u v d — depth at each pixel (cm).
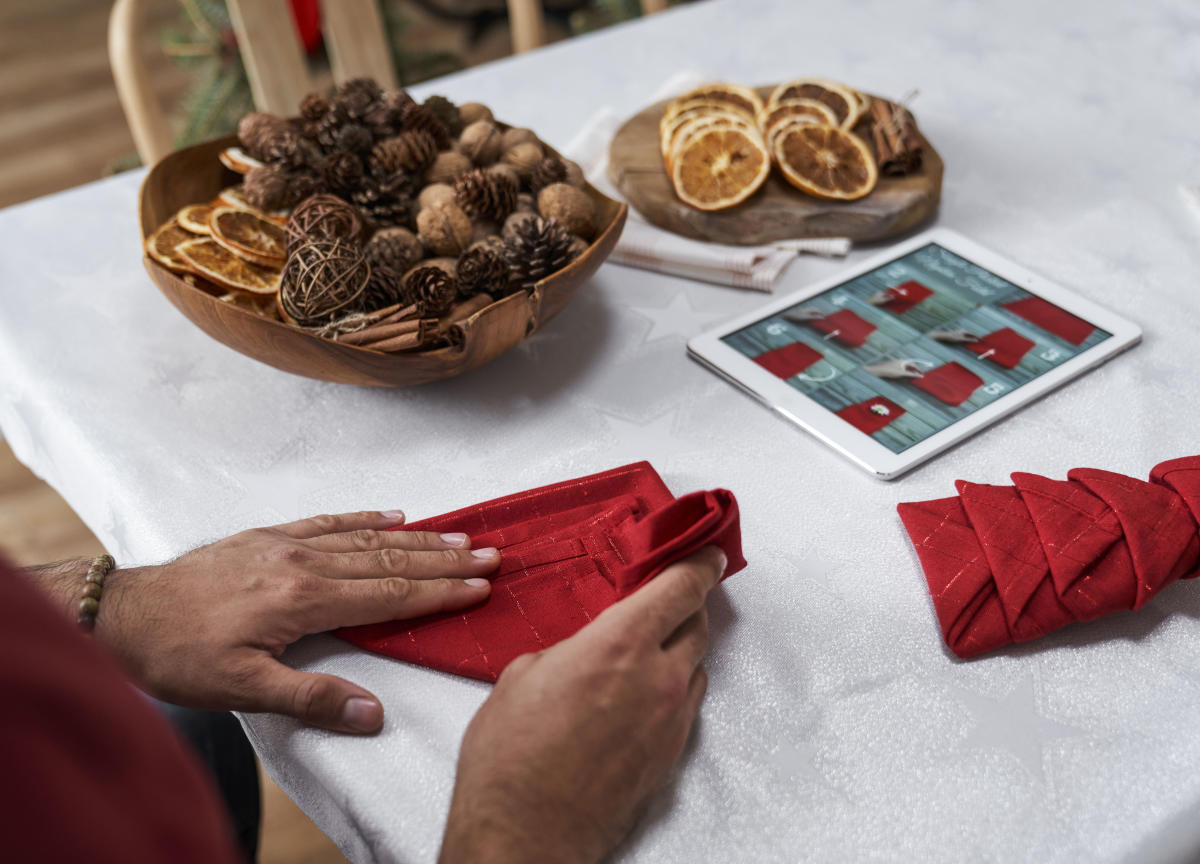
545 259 72
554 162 80
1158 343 77
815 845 47
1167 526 56
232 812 87
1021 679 54
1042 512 58
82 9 323
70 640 21
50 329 84
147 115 125
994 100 109
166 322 85
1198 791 48
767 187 90
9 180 252
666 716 48
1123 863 46
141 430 74
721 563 54
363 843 51
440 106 86
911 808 48
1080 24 123
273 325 64
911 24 125
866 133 96
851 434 68
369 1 141
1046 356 74
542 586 58
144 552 65
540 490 64
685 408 74
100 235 97
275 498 68
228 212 78
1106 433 69
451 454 71
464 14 310
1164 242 88
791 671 55
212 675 53
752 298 85
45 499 165
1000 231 90
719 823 48
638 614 50
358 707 52
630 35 124
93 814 20
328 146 80
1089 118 105
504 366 78
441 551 58
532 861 43
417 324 67
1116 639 56
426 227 74
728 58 119
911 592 59
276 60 140
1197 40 118
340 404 75
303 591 54
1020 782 49
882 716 53
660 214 90
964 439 69
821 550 62
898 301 80
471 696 54
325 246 68
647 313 83
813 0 131
